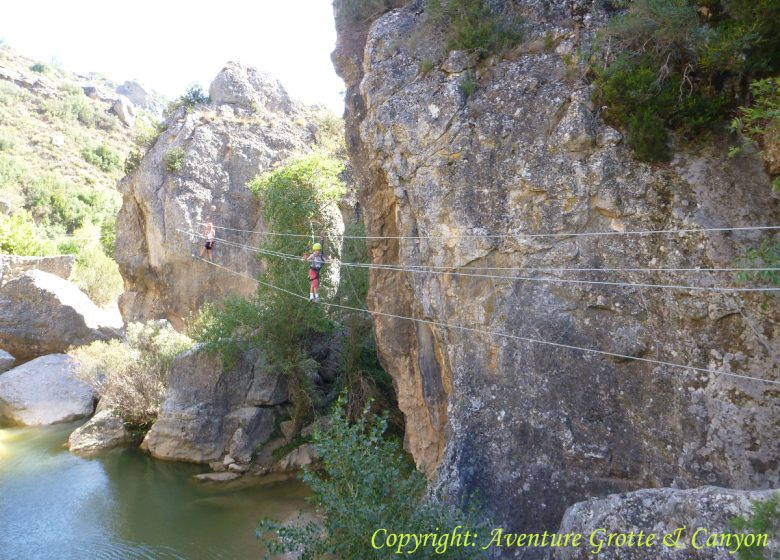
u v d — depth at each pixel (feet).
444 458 37.52
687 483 30.73
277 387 68.69
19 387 78.95
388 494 27.71
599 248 35.83
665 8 33.63
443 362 42.80
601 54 38.04
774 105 28.09
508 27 43.21
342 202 91.35
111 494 57.67
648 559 22.26
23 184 165.37
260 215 93.09
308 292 67.05
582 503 26.30
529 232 37.96
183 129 95.96
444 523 26.48
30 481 59.72
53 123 206.28
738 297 31.45
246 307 66.95
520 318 37.32
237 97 102.99
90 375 77.36
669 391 32.40
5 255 99.50
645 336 33.60
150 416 70.90
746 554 19.60
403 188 43.55
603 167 36.27
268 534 49.49
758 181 33.01
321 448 28.02
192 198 91.97
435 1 44.75
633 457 32.58
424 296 42.73
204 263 90.99
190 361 67.10
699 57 34.76
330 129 106.52
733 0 32.78
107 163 204.33
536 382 35.96
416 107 42.78
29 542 48.62
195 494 58.18
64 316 90.53
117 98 251.80
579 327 35.42
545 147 38.17
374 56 47.60
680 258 33.45
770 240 31.55
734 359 31.07
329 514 27.20
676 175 34.78
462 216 40.01
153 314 95.71
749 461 29.60
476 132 40.55
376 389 71.72
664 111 35.04
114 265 132.87
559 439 34.50
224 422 65.82
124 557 46.85
